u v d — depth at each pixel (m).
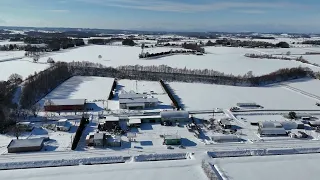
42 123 67.25
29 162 49.91
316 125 69.50
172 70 126.50
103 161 51.56
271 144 59.19
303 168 50.47
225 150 55.91
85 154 53.25
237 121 71.88
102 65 135.75
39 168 48.59
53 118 70.62
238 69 136.62
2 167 48.69
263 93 98.56
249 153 55.56
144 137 61.31
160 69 127.00
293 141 60.91
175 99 88.19
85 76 116.94
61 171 47.59
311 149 57.28
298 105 86.12
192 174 47.50
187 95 93.19
